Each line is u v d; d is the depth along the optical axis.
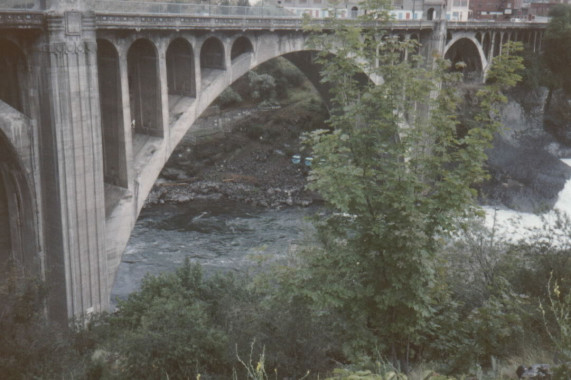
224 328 22.42
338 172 13.93
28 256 28.14
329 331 17.03
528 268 19.98
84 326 25.72
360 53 15.30
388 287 13.95
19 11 23.62
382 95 14.82
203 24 32.47
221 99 82.81
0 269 23.78
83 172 27.06
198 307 22.92
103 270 28.91
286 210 55.97
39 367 18.83
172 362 18.80
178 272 29.17
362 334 13.90
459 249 21.19
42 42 24.98
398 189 13.91
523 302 15.50
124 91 29.30
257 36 37.66
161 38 30.72
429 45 56.78
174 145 33.03
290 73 88.06
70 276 27.42
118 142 30.03
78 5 25.36
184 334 19.00
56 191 26.53
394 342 14.61
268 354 16.64
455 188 13.67
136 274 41.62
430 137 15.04
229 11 34.97
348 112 14.75
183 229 50.28
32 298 22.16
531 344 13.71
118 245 30.19
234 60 36.84
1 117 25.12
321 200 58.47
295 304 16.27
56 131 25.80
